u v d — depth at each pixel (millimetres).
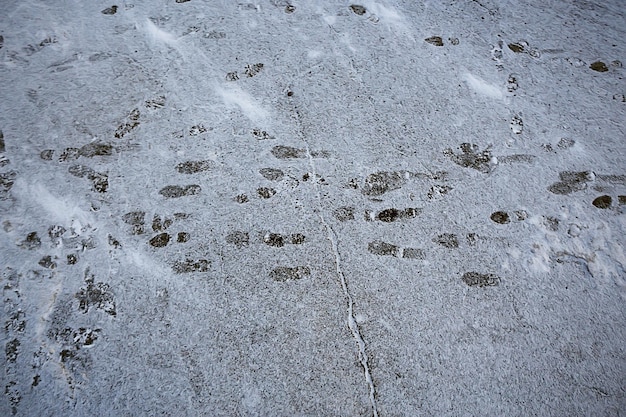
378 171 3135
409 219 3004
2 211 2910
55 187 2996
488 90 3451
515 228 3000
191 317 2725
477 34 3686
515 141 3266
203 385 2600
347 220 2990
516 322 2768
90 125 3186
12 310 2703
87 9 3613
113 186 3018
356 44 3594
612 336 2756
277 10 3711
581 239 2982
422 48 3604
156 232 2912
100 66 3389
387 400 2596
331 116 3301
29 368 2604
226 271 2832
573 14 3826
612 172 3176
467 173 3152
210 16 3646
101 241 2873
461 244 2947
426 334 2729
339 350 2682
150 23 3582
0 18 3529
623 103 3430
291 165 3135
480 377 2650
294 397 2588
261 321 2727
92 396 2570
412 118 3322
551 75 3529
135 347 2660
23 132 3139
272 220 2971
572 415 2600
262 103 3320
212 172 3088
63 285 2766
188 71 3406
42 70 3352
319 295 2793
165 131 3195
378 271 2861
